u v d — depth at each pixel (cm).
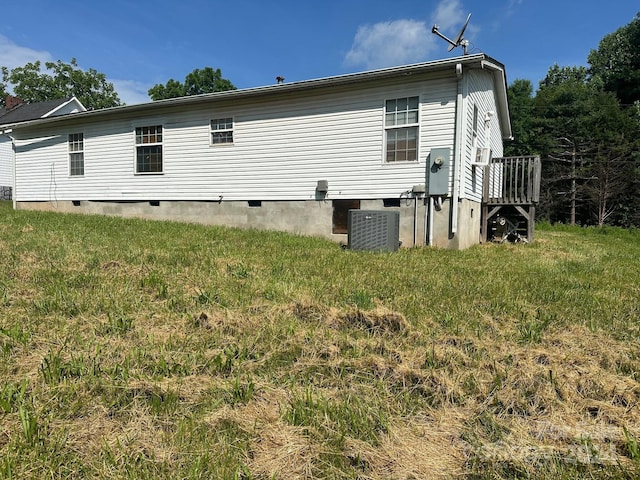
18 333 284
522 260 698
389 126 861
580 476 164
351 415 199
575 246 1016
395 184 862
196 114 1063
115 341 280
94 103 4119
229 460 166
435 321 338
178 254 586
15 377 227
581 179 2089
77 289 397
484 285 467
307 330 308
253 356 267
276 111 972
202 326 316
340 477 161
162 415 197
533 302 406
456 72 767
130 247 630
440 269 566
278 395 220
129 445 174
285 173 972
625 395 225
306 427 189
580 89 2355
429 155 824
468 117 831
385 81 854
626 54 2855
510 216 1093
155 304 363
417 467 169
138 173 1148
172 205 1109
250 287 420
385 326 323
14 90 3878
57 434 178
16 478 152
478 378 242
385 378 243
